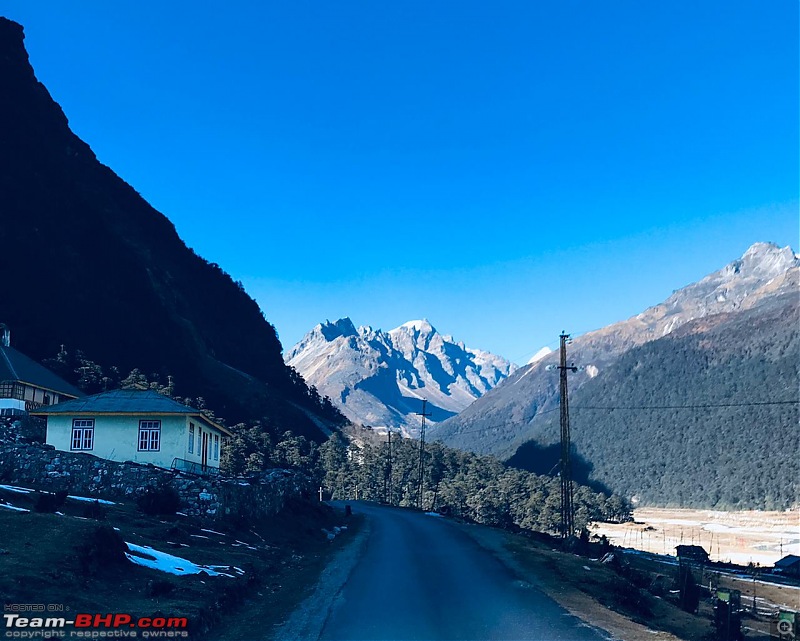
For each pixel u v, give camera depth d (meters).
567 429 55.78
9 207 110.31
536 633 17.48
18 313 92.19
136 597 16.58
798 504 172.50
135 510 28.92
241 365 152.75
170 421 36.94
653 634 18.16
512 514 116.56
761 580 72.94
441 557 31.75
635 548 112.62
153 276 138.38
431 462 136.25
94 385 84.00
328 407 187.38
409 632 17.23
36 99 143.00
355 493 118.69
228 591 19.39
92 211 132.50
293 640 16.12
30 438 41.06
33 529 18.69
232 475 38.47
